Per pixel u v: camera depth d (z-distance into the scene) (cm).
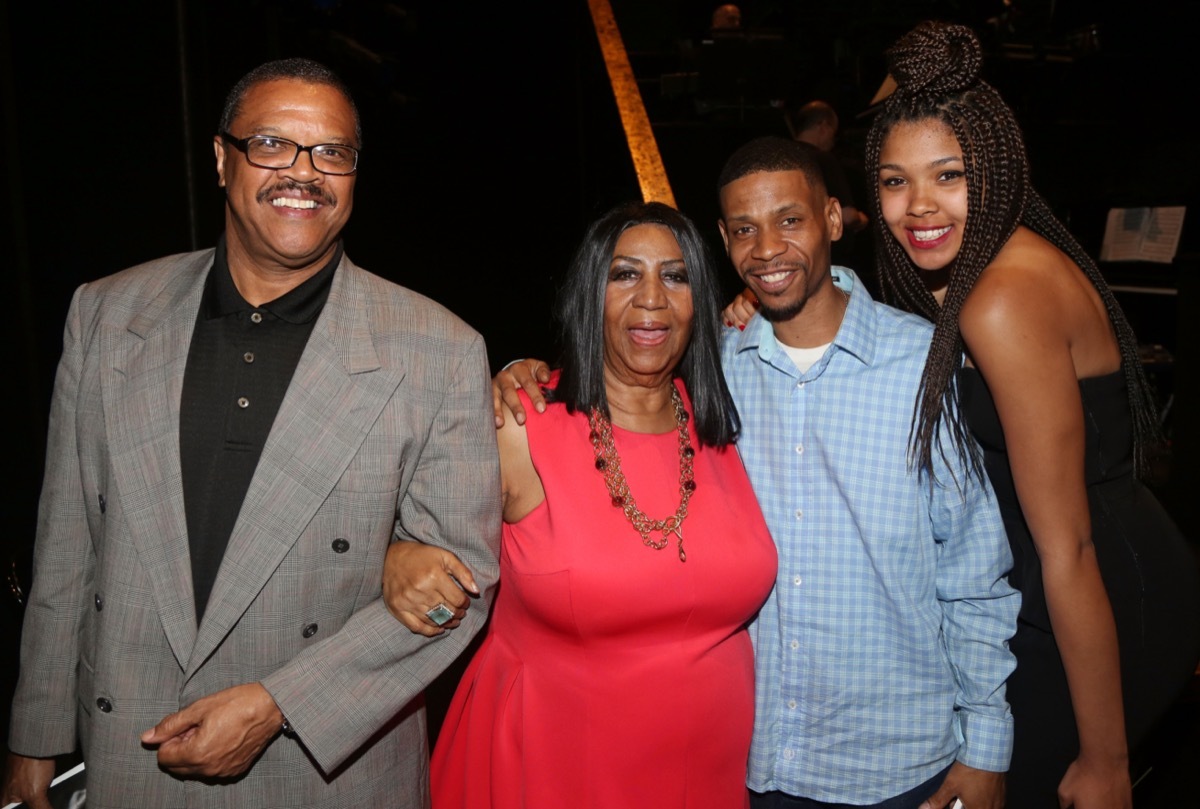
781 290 183
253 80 155
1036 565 183
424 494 163
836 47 721
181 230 334
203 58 335
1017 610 180
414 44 614
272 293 160
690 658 180
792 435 189
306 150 151
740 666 188
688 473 186
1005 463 182
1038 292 167
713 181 618
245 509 150
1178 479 454
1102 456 180
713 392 188
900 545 182
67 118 318
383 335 161
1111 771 177
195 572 153
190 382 156
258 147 151
